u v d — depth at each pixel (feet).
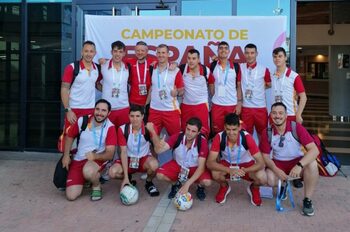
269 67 21.20
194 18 21.45
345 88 47.78
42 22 25.44
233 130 15.52
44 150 25.79
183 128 19.47
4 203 16.31
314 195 17.49
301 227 14.02
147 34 21.75
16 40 25.75
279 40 21.08
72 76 18.11
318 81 83.10
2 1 25.71
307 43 52.70
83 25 24.80
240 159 16.25
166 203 16.40
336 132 36.60
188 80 18.90
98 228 13.84
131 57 21.85
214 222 14.43
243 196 17.42
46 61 25.55
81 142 16.76
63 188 17.56
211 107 19.61
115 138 16.72
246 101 19.34
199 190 17.11
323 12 48.21
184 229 13.78
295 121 17.61
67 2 25.09
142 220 14.58
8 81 26.02
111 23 21.90
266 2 23.61
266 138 16.08
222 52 19.02
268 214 15.26
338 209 15.80
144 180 19.61
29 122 26.00
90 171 16.16
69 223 14.26
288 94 18.75
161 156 19.94
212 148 16.02
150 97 19.33
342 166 22.82
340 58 48.67
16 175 20.52
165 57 18.67
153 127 17.31
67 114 17.98
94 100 18.70
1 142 26.27
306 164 15.01
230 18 21.25
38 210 15.53
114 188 18.37
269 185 16.11
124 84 18.98
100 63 19.38
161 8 24.20
